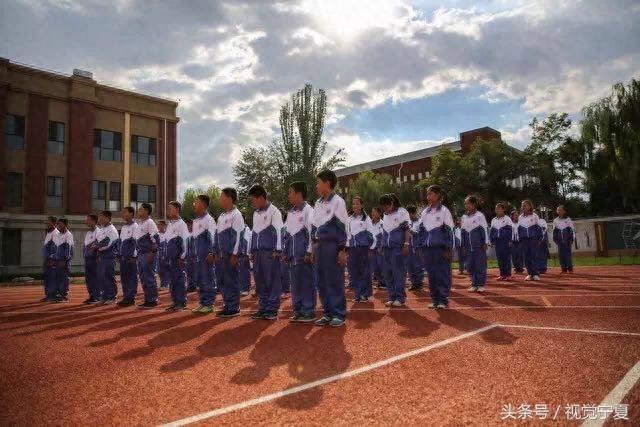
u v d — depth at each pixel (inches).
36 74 991.6
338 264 230.7
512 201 1466.5
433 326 211.8
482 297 323.0
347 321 239.5
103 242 375.9
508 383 122.9
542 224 546.9
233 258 273.9
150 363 157.5
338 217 231.5
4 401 121.3
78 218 1009.5
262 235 259.0
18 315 303.4
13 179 959.0
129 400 119.0
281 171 1278.3
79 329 235.6
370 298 371.9
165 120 1192.8
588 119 1195.9
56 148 1017.5
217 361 157.0
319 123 1264.8
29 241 959.0
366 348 169.5
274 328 222.7
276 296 257.1
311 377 134.0
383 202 319.3
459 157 1534.2
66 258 424.8
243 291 443.2
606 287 356.2
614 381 121.6
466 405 107.8
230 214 279.9
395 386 123.2
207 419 103.2
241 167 1294.3
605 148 1163.9
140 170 1147.9
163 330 224.4
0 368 157.4
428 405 108.4
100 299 398.0
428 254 284.2
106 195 1086.4
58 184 1014.4
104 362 161.2
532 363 141.1
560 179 1398.9
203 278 297.7
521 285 407.8
